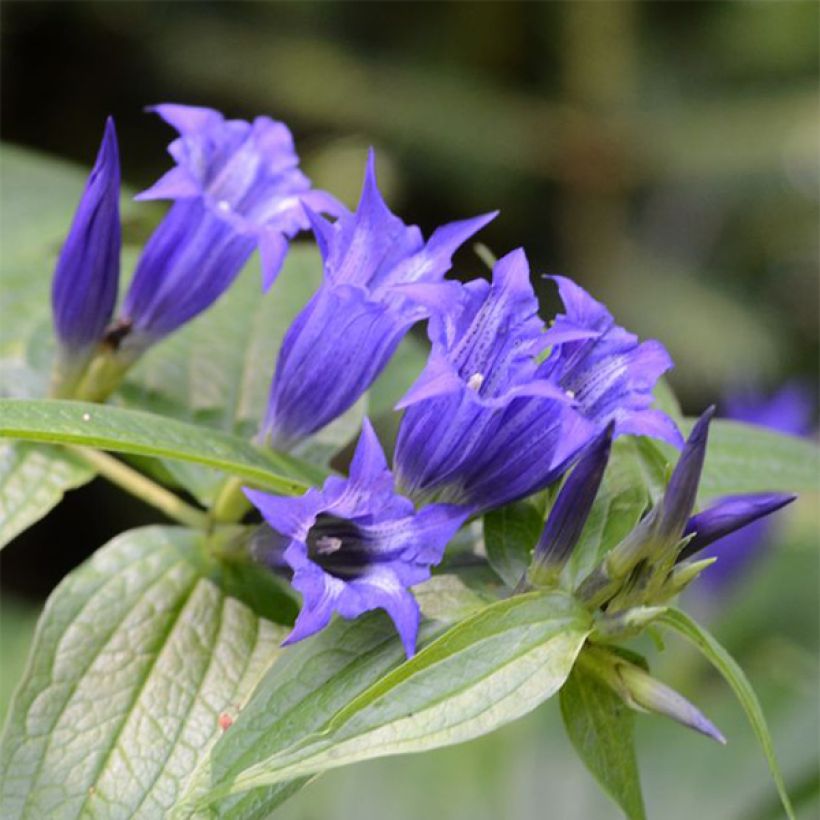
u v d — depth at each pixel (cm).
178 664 49
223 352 55
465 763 64
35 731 48
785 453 53
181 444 47
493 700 45
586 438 46
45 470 51
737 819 64
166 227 52
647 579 46
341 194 101
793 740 66
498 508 48
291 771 44
